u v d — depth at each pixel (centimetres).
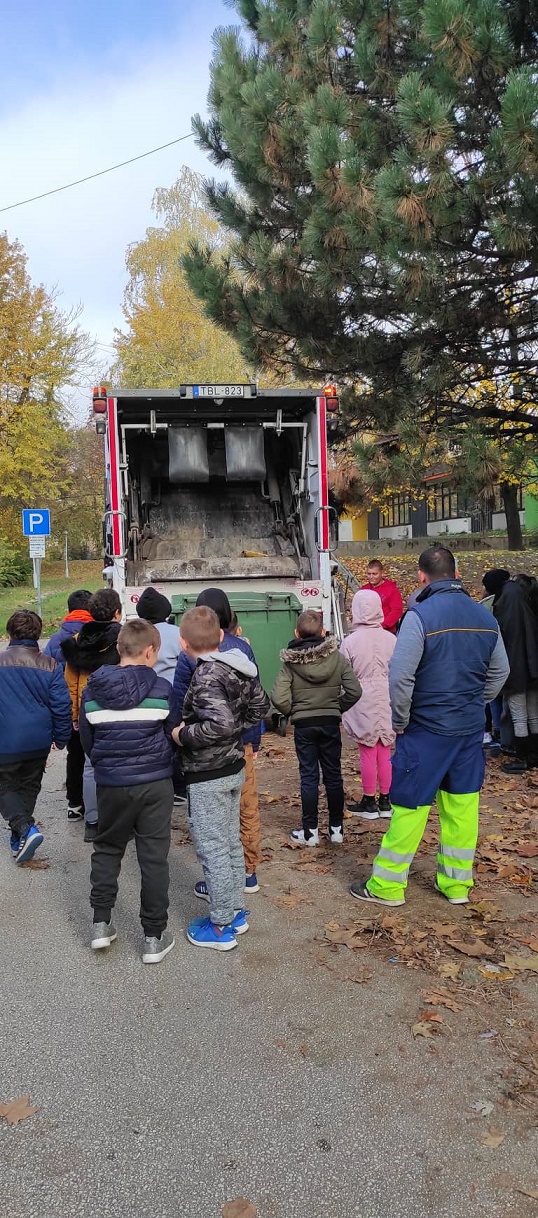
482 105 745
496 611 696
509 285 855
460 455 834
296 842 555
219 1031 341
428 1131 280
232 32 912
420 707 439
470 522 3178
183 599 794
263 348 994
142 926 416
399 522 3756
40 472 3164
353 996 366
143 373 3375
